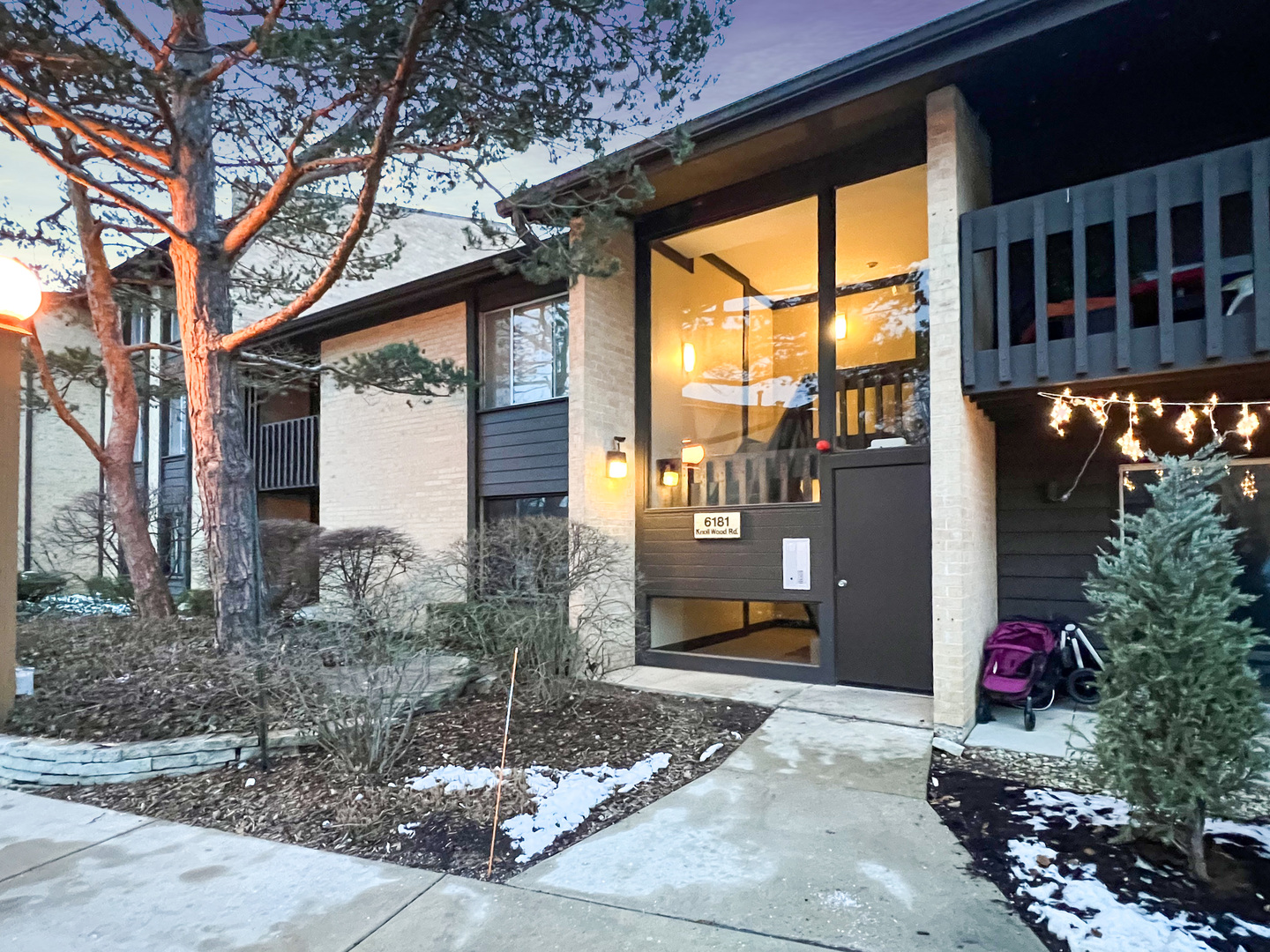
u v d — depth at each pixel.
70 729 5.01
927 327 6.79
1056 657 5.82
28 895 3.13
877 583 6.75
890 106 5.96
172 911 2.98
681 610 8.55
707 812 3.95
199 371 6.46
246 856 3.49
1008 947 2.67
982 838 3.58
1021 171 6.72
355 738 4.41
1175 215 5.87
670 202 7.98
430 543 10.28
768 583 7.37
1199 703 3.01
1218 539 3.20
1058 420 5.45
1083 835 3.53
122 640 7.40
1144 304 5.54
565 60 5.45
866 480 6.84
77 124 5.17
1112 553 6.24
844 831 3.69
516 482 9.38
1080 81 5.91
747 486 7.70
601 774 4.44
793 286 7.76
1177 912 2.82
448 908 2.98
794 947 2.69
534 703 5.89
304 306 5.88
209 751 4.69
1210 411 5.34
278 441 13.00
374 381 7.97
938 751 4.98
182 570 13.99
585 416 7.64
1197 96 5.95
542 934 2.78
